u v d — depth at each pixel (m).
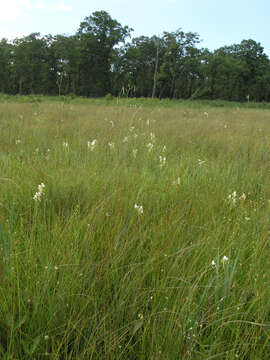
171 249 2.48
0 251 2.17
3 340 1.79
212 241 2.62
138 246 2.46
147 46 67.94
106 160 4.93
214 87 65.44
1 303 1.85
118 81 69.81
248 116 17.11
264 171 5.11
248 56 76.75
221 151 6.52
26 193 3.39
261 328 1.82
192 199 3.49
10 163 4.36
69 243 2.45
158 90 64.06
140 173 4.41
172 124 10.52
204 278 2.21
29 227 2.78
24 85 76.12
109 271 2.22
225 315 1.90
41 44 69.62
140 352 1.75
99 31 67.31
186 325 1.79
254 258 2.47
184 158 5.53
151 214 3.08
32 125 8.66
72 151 5.21
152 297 2.05
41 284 1.98
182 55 48.38
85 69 68.81
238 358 1.73
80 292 2.03
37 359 1.71
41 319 1.83
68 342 1.80
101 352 1.72
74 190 3.49
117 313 1.90
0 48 77.38
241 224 3.14
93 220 2.72
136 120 9.28
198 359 1.67
